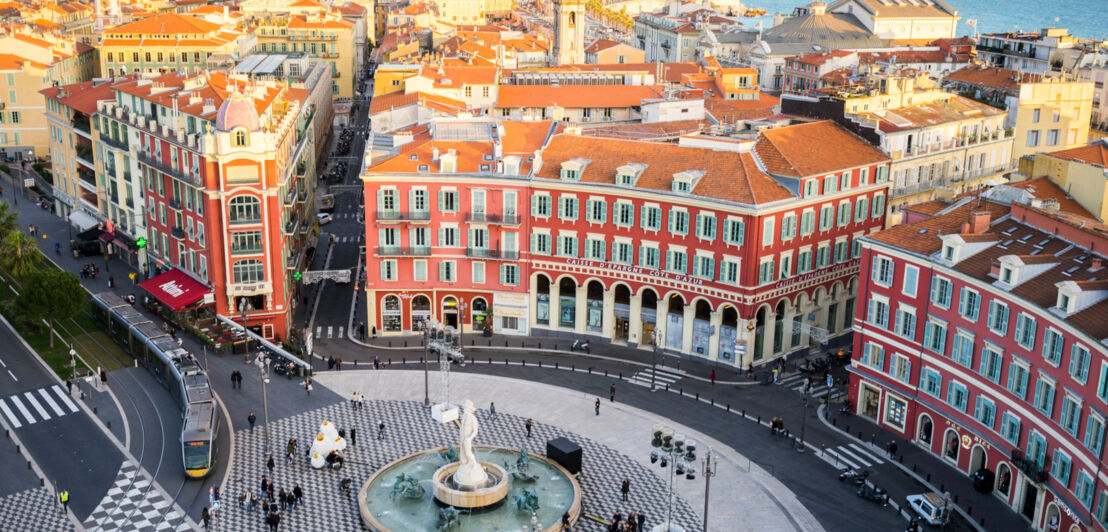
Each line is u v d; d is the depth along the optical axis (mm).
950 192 121562
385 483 98625
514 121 145250
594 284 137250
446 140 140250
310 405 116062
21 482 99188
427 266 137750
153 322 131625
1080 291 86438
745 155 128875
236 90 133875
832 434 111375
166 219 144750
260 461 103438
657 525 91812
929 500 93500
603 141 137125
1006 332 95312
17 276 140875
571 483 98188
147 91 149000
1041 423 90875
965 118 155125
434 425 111875
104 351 130625
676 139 157000
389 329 140750
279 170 134250
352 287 159125
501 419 113812
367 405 116500
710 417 115375
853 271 138250
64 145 177000
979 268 99312
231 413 113438
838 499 97812
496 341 137375
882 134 138500
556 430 111500
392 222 134250
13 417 112438
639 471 102938
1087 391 84062
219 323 135250
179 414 113562
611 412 116125
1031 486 93875
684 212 126312
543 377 125688
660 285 130750
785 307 130000
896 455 106375
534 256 136125
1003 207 110125
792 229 126375
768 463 104688
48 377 122625
